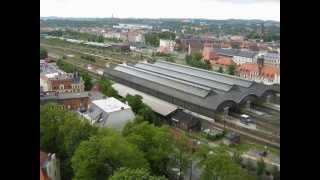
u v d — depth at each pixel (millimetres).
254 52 180250
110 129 125000
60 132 119750
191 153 132250
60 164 115062
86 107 147500
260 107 164250
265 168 129250
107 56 186500
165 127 134750
